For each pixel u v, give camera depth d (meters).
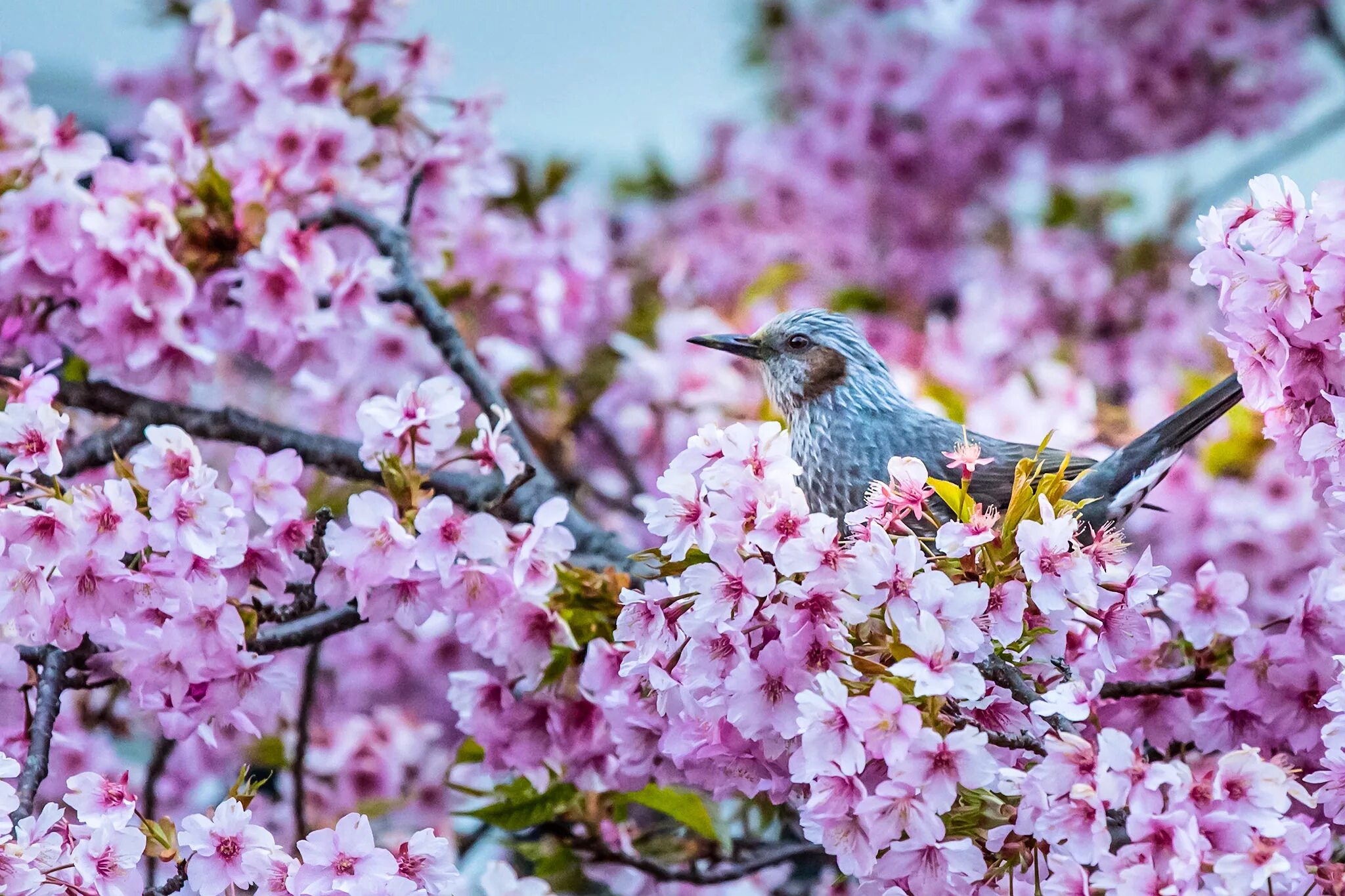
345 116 10.64
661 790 9.53
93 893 6.67
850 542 6.66
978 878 6.00
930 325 15.28
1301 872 5.91
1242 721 7.58
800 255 20.45
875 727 5.87
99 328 9.66
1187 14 19.59
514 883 7.98
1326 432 6.90
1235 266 6.88
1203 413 8.99
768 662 6.33
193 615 7.67
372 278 10.39
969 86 19.75
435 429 8.02
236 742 12.43
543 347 14.80
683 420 14.54
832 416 10.35
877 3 20.88
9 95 10.32
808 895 11.95
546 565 8.02
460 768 11.52
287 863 6.91
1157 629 7.82
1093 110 20.03
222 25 11.41
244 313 9.96
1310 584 7.68
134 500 7.43
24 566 7.42
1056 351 16.09
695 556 6.72
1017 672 6.42
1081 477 9.02
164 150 10.42
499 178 12.10
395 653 14.11
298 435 10.45
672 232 20.53
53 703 8.19
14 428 7.54
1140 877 5.62
